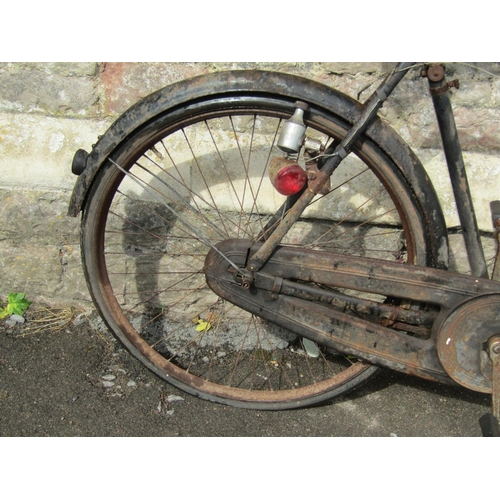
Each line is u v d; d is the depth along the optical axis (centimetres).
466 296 180
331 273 187
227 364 246
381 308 189
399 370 193
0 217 245
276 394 218
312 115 178
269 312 196
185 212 243
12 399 214
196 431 209
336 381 213
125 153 187
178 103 179
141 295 261
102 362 237
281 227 184
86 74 224
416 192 181
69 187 240
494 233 203
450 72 221
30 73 224
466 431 216
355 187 236
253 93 177
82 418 210
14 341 244
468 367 184
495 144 229
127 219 243
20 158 236
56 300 262
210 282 197
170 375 217
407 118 228
